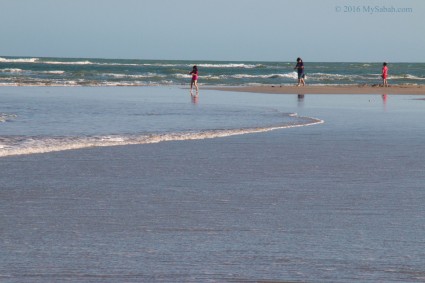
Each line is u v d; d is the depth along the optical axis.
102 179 29.95
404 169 33.59
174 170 32.69
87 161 35.25
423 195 26.89
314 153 39.44
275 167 33.97
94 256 18.14
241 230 21.03
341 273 16.89
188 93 117.88
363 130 53.50
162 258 18.03
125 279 16.34
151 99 97.31
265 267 17.33
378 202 25.42
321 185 29.02
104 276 16.53
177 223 21.88
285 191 27.59
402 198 26.25
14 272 16.73
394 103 94.50
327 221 22.30
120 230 20.94
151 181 29.59
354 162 35.88
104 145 42.00
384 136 49.16
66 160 35.41
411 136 49.28
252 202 25.33
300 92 125.12
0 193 26.48
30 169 32.28
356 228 21.34
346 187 28.58
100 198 25.80
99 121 59.34
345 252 18.66
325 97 110.00
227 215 23.11
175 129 52.84
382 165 34.88
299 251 18.75
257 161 36.00
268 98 104.56
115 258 17.98
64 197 25.89
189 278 16.47
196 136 47.47
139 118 63.09
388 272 16.97
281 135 49.31
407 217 22.94
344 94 120.44
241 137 47.78
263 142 44.84
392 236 20.36
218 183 29.30
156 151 39.66
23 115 64.81
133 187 28.16
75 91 119.94
